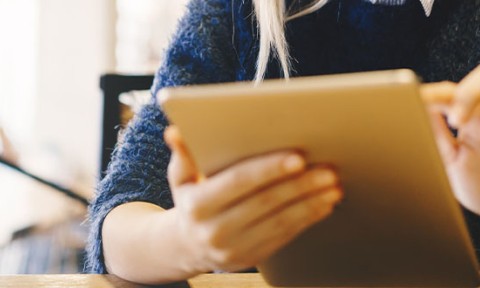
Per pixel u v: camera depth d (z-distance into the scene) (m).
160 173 0.99
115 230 0.88
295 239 0.65
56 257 2.45
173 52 1.12
